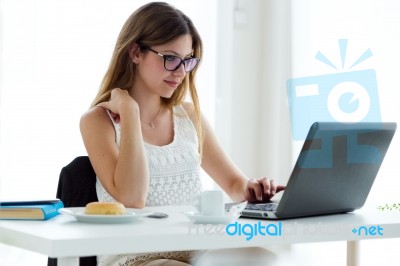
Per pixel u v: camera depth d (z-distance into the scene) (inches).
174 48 96.5
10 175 158.2
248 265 85.0
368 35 144.3
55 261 82.2
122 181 88.8
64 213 70.2
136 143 90.3
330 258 155.0
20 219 70.5
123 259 84.1
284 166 179.9
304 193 71.7
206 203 68.7
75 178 90.4
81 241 56.3
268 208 73.9
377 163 79.3
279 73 182.7
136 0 169.2
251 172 190.1
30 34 159.8
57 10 162.6
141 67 98.5
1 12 155.3
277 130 183.9
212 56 180.9
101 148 92.6
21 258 151.9
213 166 107.9
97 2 165.9
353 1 150.0
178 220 70.7
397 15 135.6
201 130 104.0
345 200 79.0
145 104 100.0
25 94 159.6
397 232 72.2
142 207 90.0
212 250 91.0
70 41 163.8
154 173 95.8
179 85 102.3
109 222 67.7
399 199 133.7
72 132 163.8
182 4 177.5
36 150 160.7
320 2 163.2
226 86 182.7
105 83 100.9
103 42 166.2
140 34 97.7
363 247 141.4
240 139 189.2
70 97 163.8
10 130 158.2
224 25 182.4
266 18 188.7
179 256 87.1
